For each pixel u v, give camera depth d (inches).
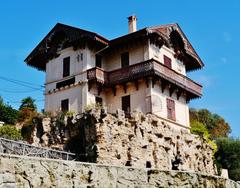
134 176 639.1
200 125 2027.6
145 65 1427.2
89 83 1483.8
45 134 1263.5
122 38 1525.6
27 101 1941.4
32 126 1295.5
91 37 1498.5
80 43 1542.8
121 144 1157.7
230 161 2039.9
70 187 569.0
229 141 2101.4
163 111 1469.0
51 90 1594.5
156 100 1440.7
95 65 1556.3
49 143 1248.8
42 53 1660.9
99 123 1139.9
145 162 1198.3
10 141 884.6
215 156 2060.8
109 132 1139.3
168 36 1587.1
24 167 532.1
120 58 1572.3
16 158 528.1
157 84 1470.2
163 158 1275.8
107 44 1556.3
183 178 687.1
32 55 1692.9
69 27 1583.4
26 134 1309.1
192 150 1448.1
